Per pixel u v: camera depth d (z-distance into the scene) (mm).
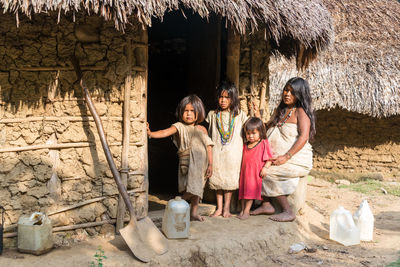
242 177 4848
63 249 3781
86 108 4102
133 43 4250
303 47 5688
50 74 3967
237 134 4902
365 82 8156
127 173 4246
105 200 4180
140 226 3838
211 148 4695
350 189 8414
